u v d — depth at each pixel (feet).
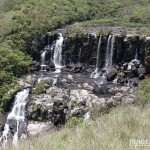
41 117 123.75
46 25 180.14
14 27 169.78
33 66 158.81
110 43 155.53
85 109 117.39
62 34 168.76
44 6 203.62
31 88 138.92
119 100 114.52
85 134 34.81
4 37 165.58
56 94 129.18
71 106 120.78
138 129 34.42
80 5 229.86
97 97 124.16
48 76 149.59
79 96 125.39
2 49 156.46
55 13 201.87
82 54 162.30
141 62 147.95
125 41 151.12
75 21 211.00
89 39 160.76
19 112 130.82
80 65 159.53
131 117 38.04
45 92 133.49
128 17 217.15
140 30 168.66
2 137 121.60
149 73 143.84
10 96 135.64
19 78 149.69
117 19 219.61
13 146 34.73
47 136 37.45
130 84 138.31
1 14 193.57
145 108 46.78
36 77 148.46
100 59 158.40
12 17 177.78
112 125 36.86
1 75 146.00
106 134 33.40
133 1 257.34
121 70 147.43
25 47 165.58
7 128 124.98
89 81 142.20
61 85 136.98
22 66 154.10
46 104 124.36
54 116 121.60
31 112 125.29
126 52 151.74
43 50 169.99
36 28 173.27
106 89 131.34
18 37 166.61
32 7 197.16
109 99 120.06
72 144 31.89
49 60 168.35
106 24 200.23
